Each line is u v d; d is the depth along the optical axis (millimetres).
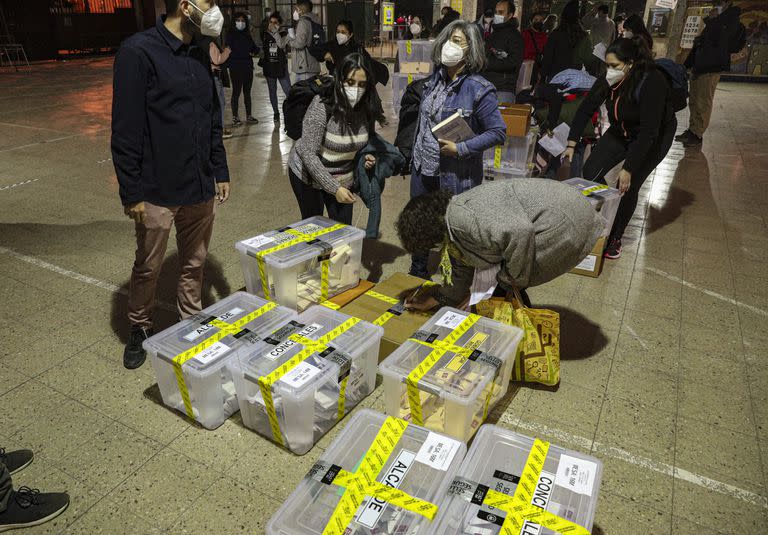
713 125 9789
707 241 4832
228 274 4031
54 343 3182
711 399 2857
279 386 2248
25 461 2338
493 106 3273
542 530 1604
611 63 3777
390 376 2385
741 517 2201
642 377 3016
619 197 3785
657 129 3725
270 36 8586
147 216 2727
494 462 1885
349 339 2588
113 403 2730
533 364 2824
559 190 2508
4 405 2691
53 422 2596
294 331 2594
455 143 3268
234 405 2662
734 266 4359
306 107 3320
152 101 2561
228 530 2096
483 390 2398
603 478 2369
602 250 4039
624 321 3555
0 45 16078
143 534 2076
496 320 2764
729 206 5707
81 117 9289
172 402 2676
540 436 2588
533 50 8016
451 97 3326
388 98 11633
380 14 18391
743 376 3043
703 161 7387
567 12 6289
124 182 2572
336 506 1720
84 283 3855
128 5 20422
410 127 3770
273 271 2973
